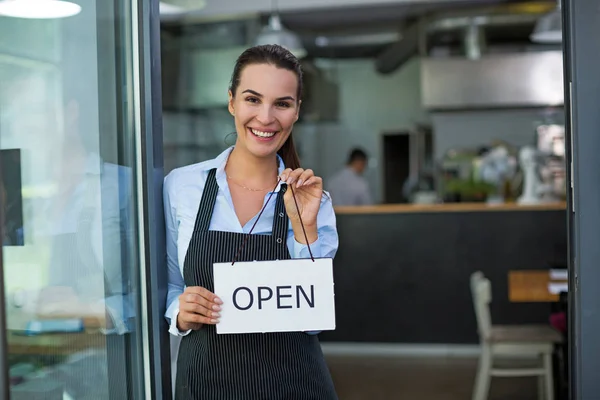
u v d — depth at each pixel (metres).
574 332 2.06
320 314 1.90
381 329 6.34
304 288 1.90
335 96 9.66
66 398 1.92
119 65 2.04
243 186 2.04
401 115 9.66
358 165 8.27
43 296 1.86
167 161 8.34
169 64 8.21
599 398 2.03
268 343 1.96
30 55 1.85
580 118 2.03
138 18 2.05
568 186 2.09
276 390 1.96
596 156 2.03
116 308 2.05
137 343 2.07
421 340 6.29
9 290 1.78
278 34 6.29
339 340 6.40
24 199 1.83
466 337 6.23
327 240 2.09
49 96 1.90
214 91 8.22
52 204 1.90
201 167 2.04
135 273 2.06
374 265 6.34
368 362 6.03
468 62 7.93
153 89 2.09
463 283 6.24
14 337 1.78
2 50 1.78
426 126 9.55
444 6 7.09
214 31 7.89
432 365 5.88
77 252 1.96
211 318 1.91
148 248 2.05
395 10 7.21
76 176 1.95
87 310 1.97
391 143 9.81
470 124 8.86
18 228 1.81
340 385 5.27
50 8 1.89
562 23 2.10
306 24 7.77
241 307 1.91
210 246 1.95
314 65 9.05
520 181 8.23
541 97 7.87
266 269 1.90
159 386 2.06
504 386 5.17
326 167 9.85
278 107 1.96
